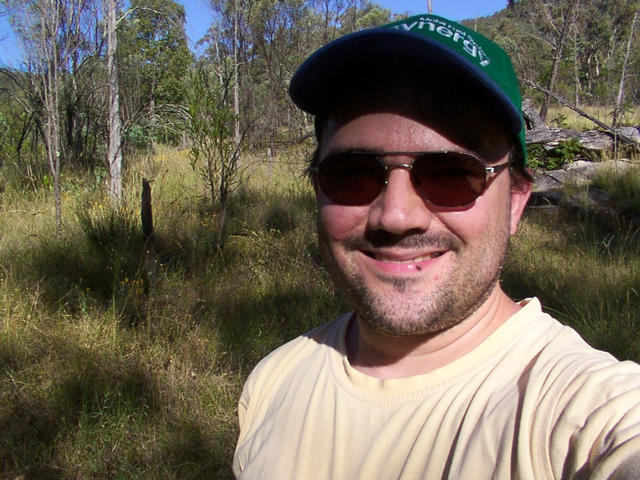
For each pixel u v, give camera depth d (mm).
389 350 449
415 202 420
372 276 439
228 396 1441
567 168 3709
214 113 2643
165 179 3760
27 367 1541
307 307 1879
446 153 413
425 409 402
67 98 4215
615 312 1631
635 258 2152
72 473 1209
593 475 277
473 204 414
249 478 485
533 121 4023
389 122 425
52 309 1818
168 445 1278
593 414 303
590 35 8141
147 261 1955
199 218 2820
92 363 1508
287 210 3025
